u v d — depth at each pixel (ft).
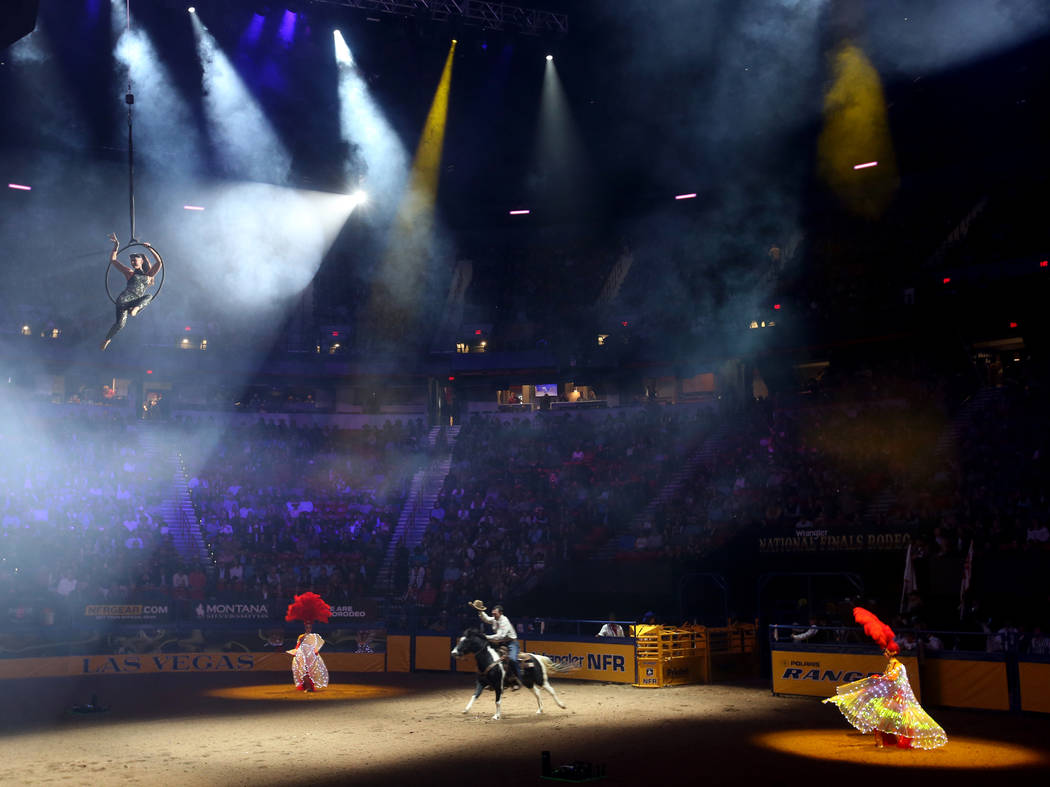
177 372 142.41
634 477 120.37
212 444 138.62
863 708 44.50
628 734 48.49
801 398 122.62
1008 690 53.01
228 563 110.11
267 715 56.85
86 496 114.42
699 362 138.41
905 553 82.89
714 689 68.44
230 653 85.20
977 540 77.51
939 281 122.93
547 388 153.79
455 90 138.51
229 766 41.19
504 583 105.09
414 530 128.36
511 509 119.44
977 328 114.83
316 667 69.56
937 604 78.38
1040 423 93.76
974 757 41.55
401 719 54.80
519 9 116.88
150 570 101.30
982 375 117.60
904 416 108.27
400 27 115.96
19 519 103.19
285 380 149.59
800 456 107.86
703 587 94.63
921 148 125.80
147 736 49.32
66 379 137.28
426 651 82.28
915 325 116.06
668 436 127.24
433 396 153.28
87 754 44.24
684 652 72.18
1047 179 119.34
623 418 136.46
